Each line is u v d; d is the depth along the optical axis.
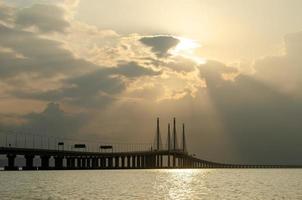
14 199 111.44
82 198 112.75
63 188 145.62
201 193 129.25
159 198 115.06
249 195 122.38
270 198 114.50
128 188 147.75
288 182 191.12
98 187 151.38
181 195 123.19
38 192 129.75
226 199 112.62
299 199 112.38
